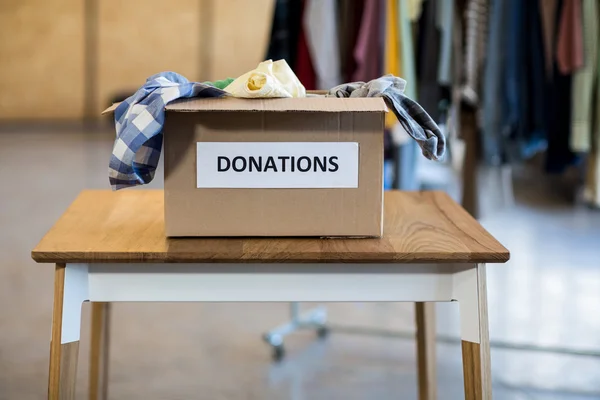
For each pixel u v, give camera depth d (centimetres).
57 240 111
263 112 108
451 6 253
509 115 267
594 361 240
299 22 271
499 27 260
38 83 746
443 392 214
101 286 111
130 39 745
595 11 263
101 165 556
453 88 262
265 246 108
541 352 246
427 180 463
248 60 753
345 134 109
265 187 111
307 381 223
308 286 112
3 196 456
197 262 108
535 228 399
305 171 110
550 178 519
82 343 248
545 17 267
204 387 218
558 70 271
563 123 275
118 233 115
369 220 113
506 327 268
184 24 745
